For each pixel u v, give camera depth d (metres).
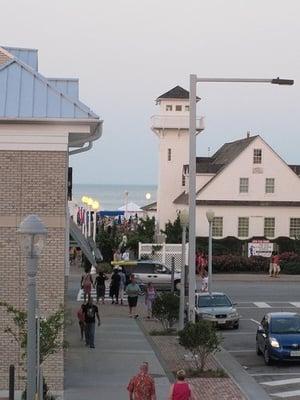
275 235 129.88
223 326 66.31
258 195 130.25
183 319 58.59
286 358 50.34
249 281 107.06
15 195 40.38
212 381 45.38
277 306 82.38
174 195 141.62
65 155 40.47
